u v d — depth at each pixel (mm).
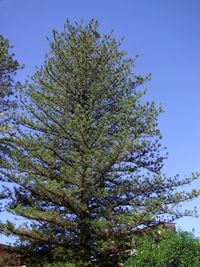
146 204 18938
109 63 21844
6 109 24578
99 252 18125
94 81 21375
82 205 18156
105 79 21203
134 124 20156
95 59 21641
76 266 17297
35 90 20906
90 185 18750
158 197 19297
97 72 21438
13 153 19344
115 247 17953
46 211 17891
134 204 19312
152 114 20312
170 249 13164
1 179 19312
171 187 19672
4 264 18766
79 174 18531
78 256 17891
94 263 18078
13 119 20531
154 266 13148
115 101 21266
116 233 17953
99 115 21125
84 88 21391
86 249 18156
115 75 21531
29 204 19297
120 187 19344
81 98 21422
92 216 19125
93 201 19391
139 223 17938
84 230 18281
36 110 20422
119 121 20406
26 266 18797
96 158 18359
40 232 18250
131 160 19953
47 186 18094
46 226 18609
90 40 21875
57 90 21266
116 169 19734
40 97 20516
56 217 18203
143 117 20234
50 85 21312
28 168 19422
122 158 19281
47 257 18641
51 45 21859
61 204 18969
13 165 19141
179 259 13000
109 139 19984
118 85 21531
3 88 25000
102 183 19641
